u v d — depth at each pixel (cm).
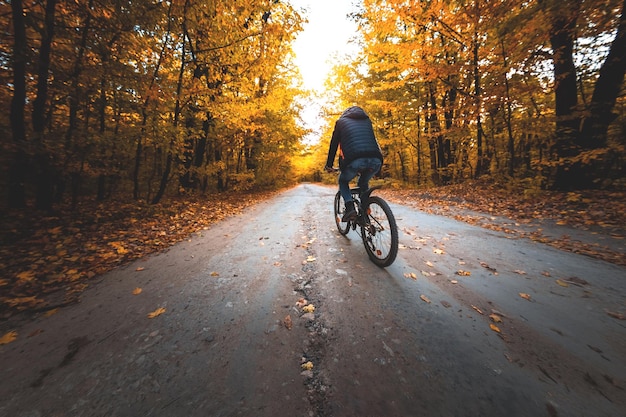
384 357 151
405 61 872
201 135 747
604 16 544
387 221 272
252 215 638
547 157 782
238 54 765
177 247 375
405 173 1698
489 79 820
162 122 631
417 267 282
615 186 570
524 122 756
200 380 136
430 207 677
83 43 507
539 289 229
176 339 169
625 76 607
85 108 564
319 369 143
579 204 509
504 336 167
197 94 679
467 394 125
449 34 798
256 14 752
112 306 213
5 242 363
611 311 192
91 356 155
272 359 151
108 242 383
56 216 488
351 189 342
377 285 242
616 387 127
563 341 161
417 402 122
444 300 213
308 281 254
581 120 652
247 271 280
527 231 407
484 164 1020
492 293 224
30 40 474
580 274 255
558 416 113
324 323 185
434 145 1280
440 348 157
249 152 1480
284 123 1404
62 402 124
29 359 153
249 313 199
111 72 543
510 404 120
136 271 286
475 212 576
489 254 318
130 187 909
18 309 208
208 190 1191
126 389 131
